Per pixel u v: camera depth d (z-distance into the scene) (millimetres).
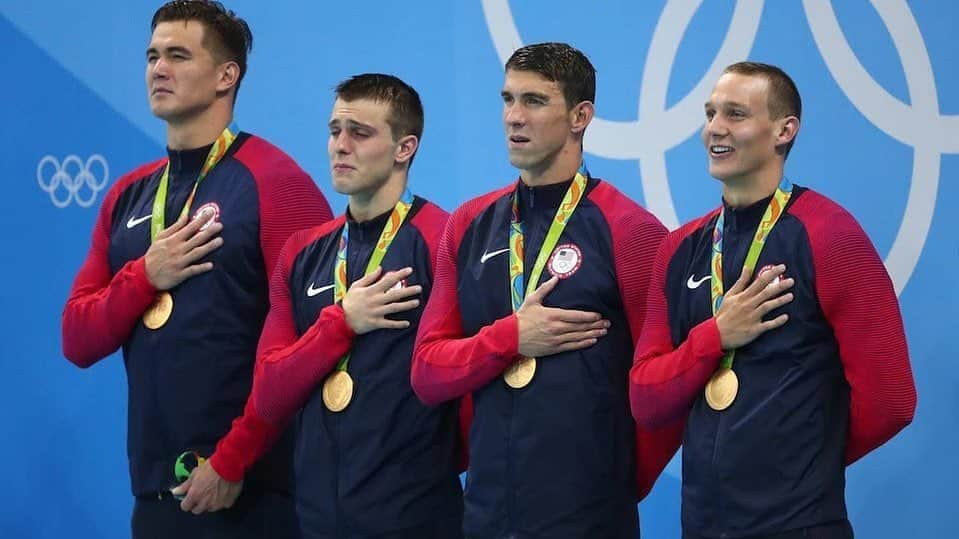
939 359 14891
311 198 14391
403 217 13516
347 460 13109
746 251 11977
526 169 12773
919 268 15023
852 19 15367
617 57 16750
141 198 14859
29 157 19953
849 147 15398
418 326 13188
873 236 15273
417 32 17922
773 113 11914
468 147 17609
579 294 12461
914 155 15047
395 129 13367
